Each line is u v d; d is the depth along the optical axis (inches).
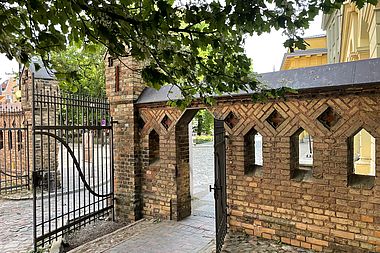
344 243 170.4
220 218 179.6
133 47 86.7
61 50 86.7
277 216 192.9
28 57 86.9
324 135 173.8
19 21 75.2
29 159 372.5
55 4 69.7
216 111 212.5
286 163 187.5
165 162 241.4
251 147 212.4
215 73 109.2
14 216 272.4
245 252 179.2
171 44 92.6
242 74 112.1
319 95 172.6
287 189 188.1
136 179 250.7
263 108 193.5
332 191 173.0
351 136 167.3
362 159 273.4
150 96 241.6
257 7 82.2
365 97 159.5
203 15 83.0
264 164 196.4
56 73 97.8
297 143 195.2
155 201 248.2
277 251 180.4
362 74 158.9
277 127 189.8
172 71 104.1
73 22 75.2
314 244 179.6
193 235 211.8
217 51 103.3
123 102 250.8
